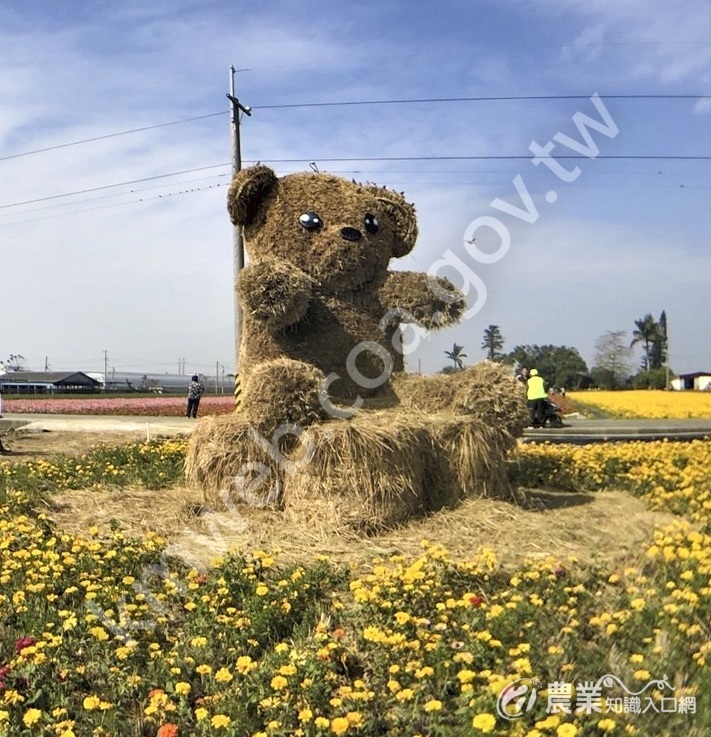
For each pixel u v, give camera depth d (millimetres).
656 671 4234
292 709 3850
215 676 4188
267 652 4602
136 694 4215
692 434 19047
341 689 3998
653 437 18641
